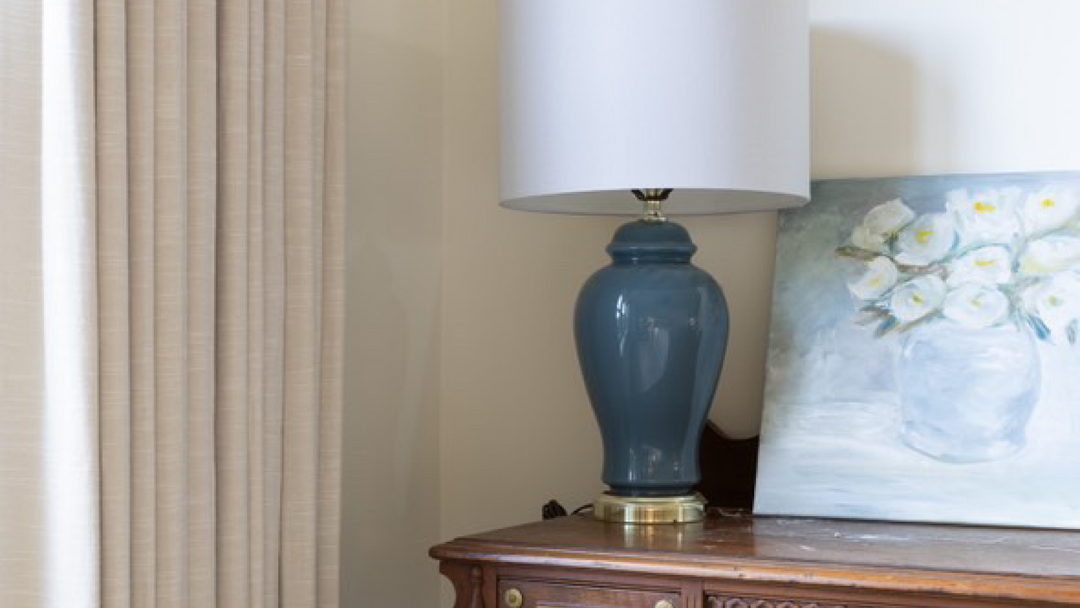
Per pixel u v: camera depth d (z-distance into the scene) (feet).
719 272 8.96
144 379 6.26
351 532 8.90
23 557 6.00
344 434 8.84
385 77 9.24
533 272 9.62
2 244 5.89
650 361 7.71
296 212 7.37
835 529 7.50
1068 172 7.97
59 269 5.96
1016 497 7.49
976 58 8.32
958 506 7.59
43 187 6.00
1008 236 7.98
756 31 7.39
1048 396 7.60
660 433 7.83
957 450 7.71
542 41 7.56
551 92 7.52
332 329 7.72
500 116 7.99
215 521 6.82
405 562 9.46
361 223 9.02
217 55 6.87
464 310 9.83
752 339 8.84
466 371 9.82
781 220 8.56
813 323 8.28
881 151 8.55
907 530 7.43
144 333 6.26
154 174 6.36
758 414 8.80
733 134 7.30
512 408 9.68
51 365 5.99
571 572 6.93
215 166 6.75
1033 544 6.92
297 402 7.36
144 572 6.24
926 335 7.97
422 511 9.66
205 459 6.60
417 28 9.57
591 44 7.37
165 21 6.40
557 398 9.54
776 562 6.42
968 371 7.81
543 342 9.59
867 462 7.88
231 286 6.84
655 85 7.26
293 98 7.38
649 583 6.75
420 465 9.63
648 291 7.71
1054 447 7.51
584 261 9.46
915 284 8.11
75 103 5.95
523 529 7.61
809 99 8.29
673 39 7.26
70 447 5.95
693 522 7.81
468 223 9.82
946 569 6.15
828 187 8.52
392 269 9.32
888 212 8.32
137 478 6.23
